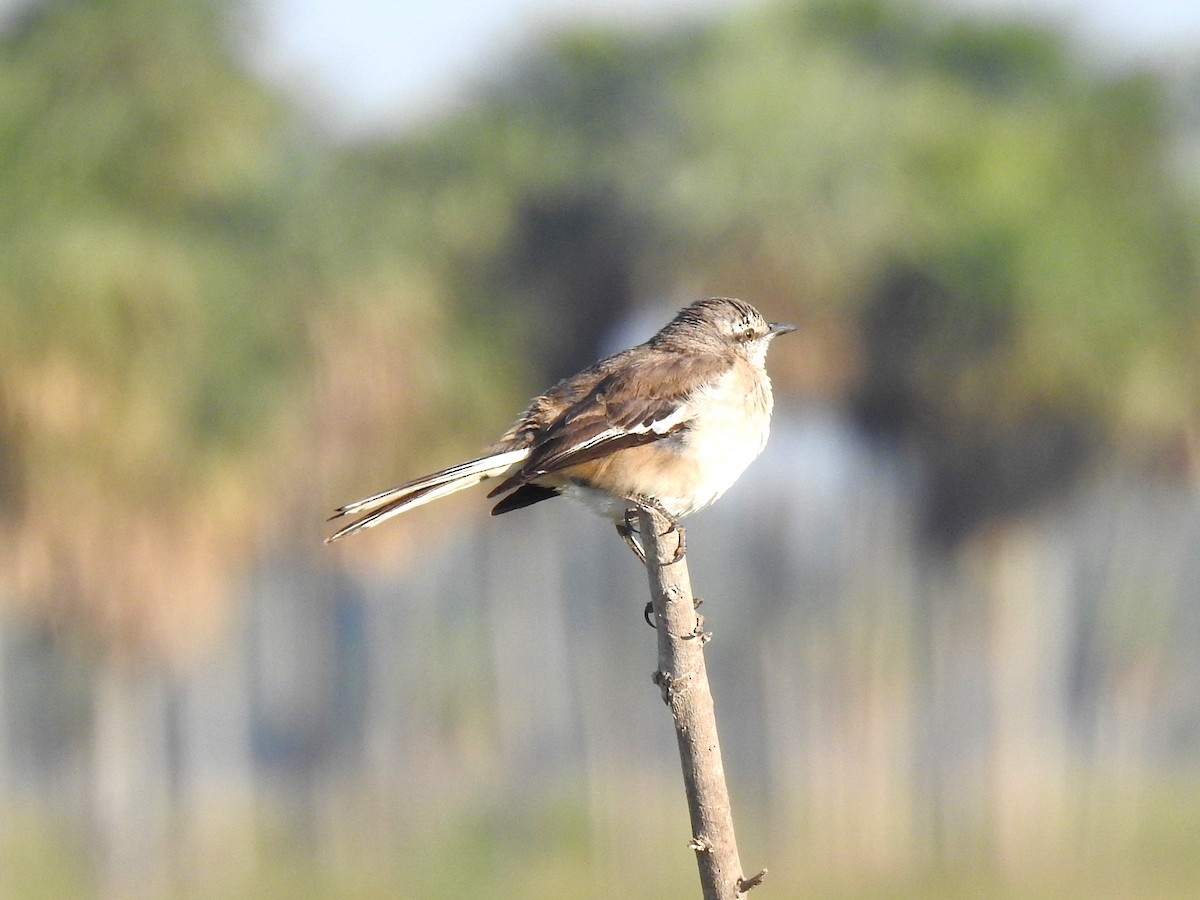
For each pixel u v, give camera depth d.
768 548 41.94
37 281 24.28
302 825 41.81
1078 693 47.34
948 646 40.03
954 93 35.47
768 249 34.53
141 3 24.48
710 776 6.93
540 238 35.09
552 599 46.66
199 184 25.77
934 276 34.41
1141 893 35.41
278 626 45.97
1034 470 37.00
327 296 29.16
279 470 29.09
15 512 25.44
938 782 41.47
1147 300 35.00
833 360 35.31
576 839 40.78
